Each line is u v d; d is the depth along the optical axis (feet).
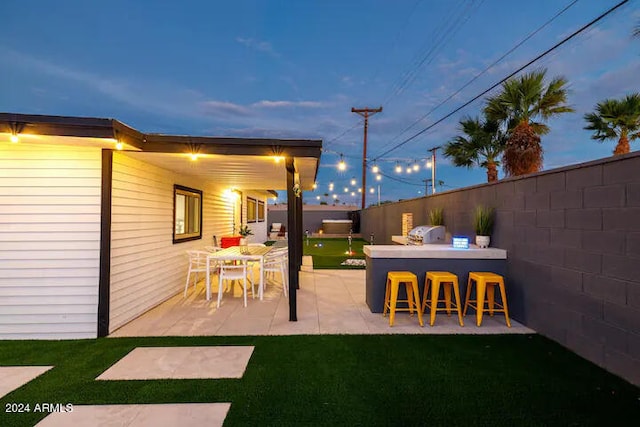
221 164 15.74
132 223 14.21
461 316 13.25
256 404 7.62
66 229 12.23
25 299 12.13
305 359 10.00
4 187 12.13
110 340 11.73
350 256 35.24
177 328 12.91
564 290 10.98
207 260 17.29
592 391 8.16
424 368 9.39
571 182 10.68
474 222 16.60
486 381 8.65
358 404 7.61
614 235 9.07
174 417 7.14
